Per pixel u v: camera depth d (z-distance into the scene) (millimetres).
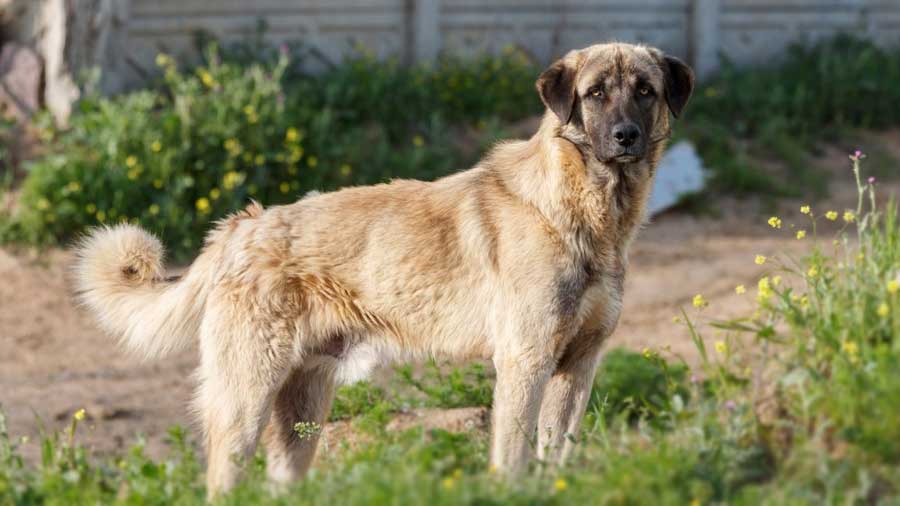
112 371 12922
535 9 23188
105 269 8641
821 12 24625
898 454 6109
